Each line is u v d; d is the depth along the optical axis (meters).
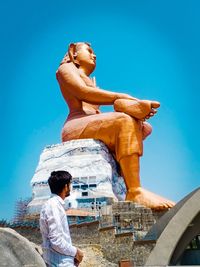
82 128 33.72
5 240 7.60
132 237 22.25
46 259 6.41
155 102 31.83
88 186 30.97
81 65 37.69
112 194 31.09
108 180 31.36
